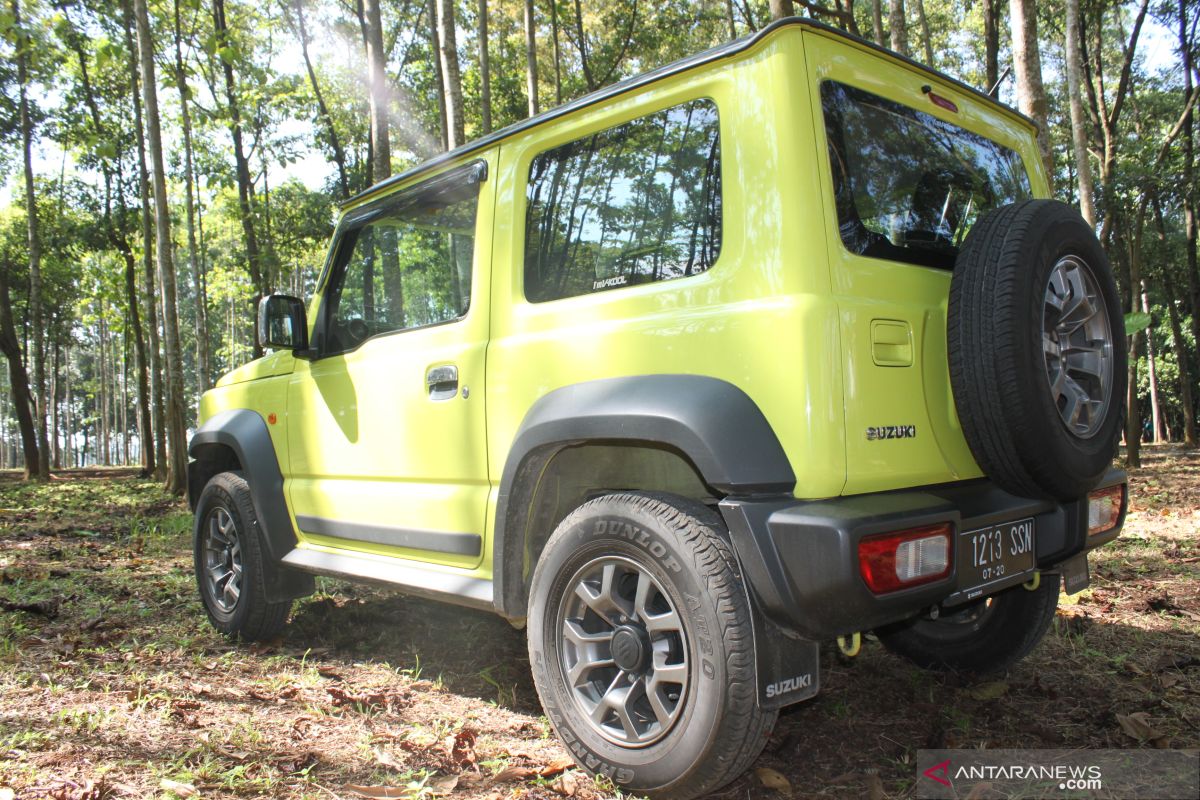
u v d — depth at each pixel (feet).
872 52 8.74
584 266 9.33
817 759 8.98
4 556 23.25
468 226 10.70
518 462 9.03
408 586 10.77
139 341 71.46
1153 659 11.78
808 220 7.58
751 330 7.66
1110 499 10.12
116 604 16.93
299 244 63.26
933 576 7.42
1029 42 20.26
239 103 55.26
